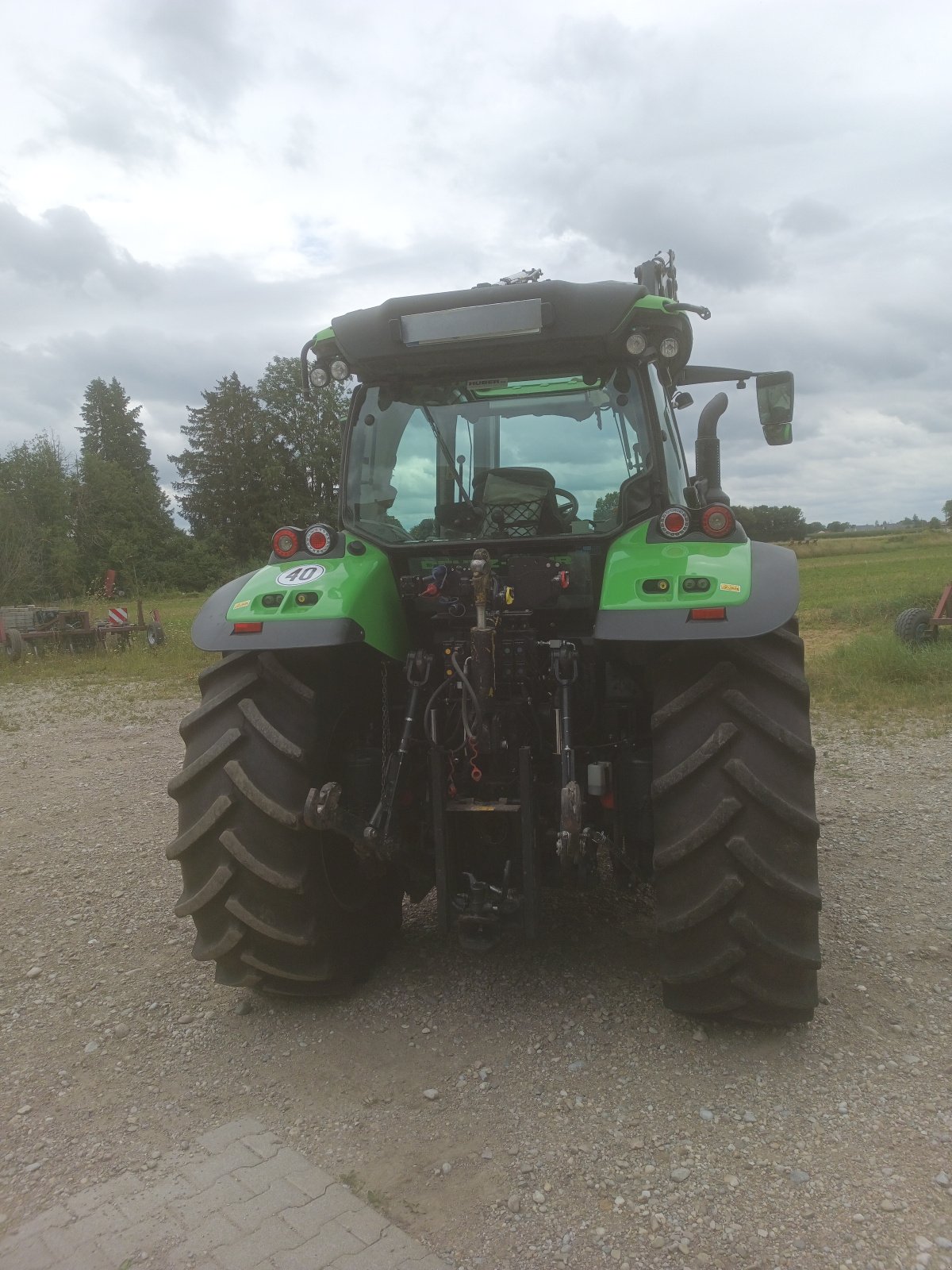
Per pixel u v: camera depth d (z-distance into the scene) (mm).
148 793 6332
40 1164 2359
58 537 56625
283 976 2988
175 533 70312
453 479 3361
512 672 3008
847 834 4789
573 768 2836
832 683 9141
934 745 6699
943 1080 2545
